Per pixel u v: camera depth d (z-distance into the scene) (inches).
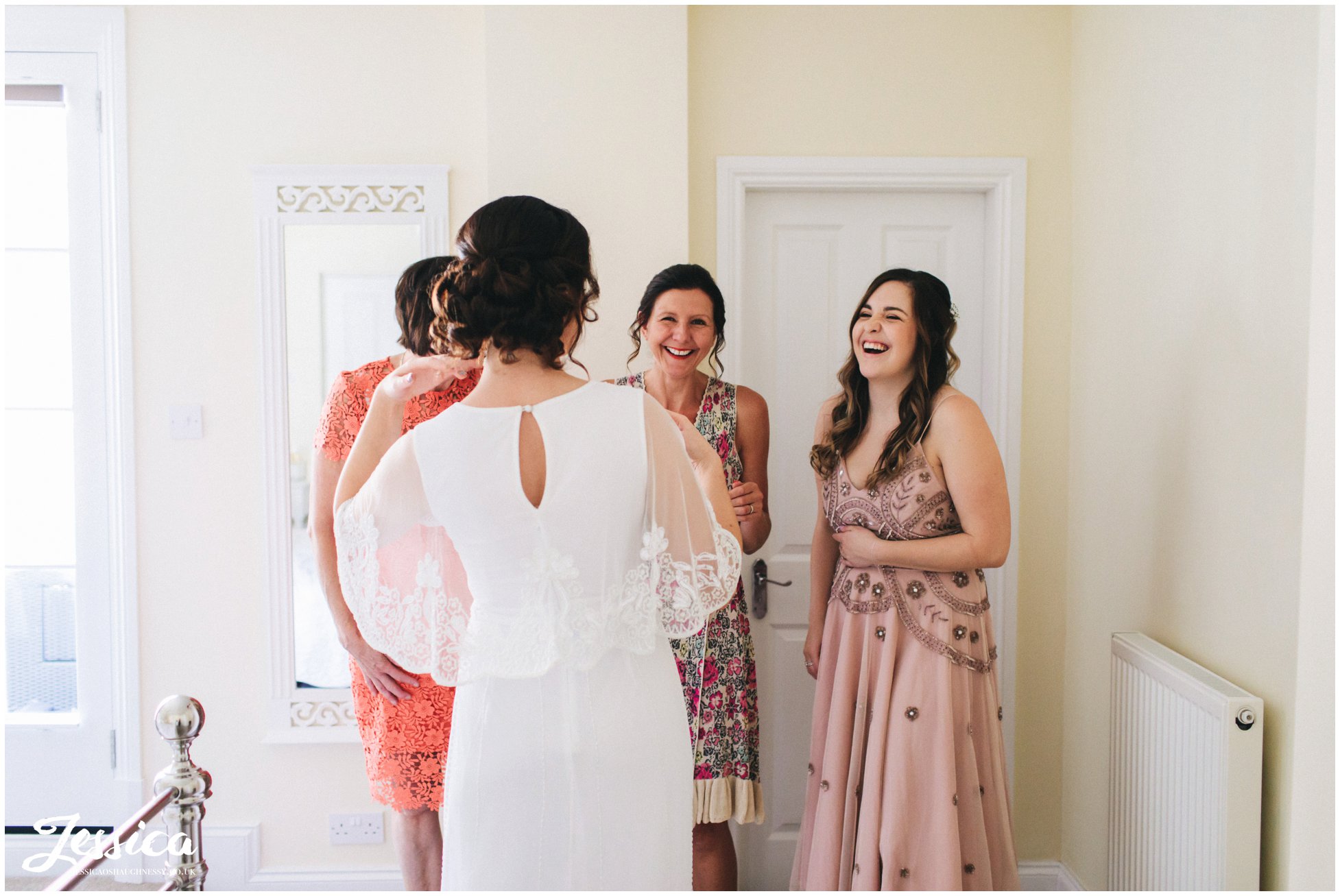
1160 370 81.7
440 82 101.9
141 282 102.3
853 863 71.8
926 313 71.1
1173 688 72.6
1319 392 54.7
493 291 45.8
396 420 55.6
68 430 104.1
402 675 69.7
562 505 46.0
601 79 96.5
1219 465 72.3
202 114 101.6
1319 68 54.3
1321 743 55.6
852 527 73.7
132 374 102.5
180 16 100.9
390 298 102.0
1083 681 98.2
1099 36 94.0
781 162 101.0
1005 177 101.0
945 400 70.7
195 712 58.9
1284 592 64.4
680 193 97.0
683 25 96.5
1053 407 102.4
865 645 71.7
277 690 103.7
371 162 102.1
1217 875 65.6
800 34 100.9
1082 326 98.6
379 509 48.2
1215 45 72.9
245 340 102.9
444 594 51.8
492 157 96.6
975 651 70.6
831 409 78.5
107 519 104.1
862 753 71.9
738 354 102.3
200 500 103.6
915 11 101.0
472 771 47.5
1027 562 103.0
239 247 102.3
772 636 105.6
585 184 97.0
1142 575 85.0
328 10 101.3
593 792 46.6
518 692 47.3
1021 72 101.1
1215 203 72.9
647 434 48.6
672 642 79.4
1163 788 74.2
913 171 101.0
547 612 46.4
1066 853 102.3
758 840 105.8
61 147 102.7
